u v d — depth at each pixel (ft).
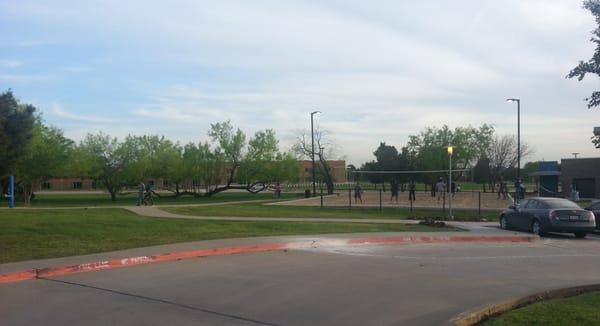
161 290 32.96
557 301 27.40
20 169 167.73
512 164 289.94
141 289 33.24
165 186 269.44
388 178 300.81
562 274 40.73
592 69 26.73
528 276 39.63
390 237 64.23
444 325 24.64
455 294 32.53
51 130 191.42
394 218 98.53
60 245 50.19
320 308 28.55
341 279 37.45
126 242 53.47
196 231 64.44
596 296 28.86
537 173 191.01
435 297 31.58
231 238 59.00
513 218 80.59
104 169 213.87
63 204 159.12
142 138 220.23
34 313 26.91
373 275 39.32
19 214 79.36
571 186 169.48
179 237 58.59
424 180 252.42
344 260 47.24
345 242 60.29
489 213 112.27
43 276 37.52
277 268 42.16
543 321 23.02
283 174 225.15
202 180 249.55
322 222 83.15
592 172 185.68
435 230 75.20
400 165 306.55
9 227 61.26
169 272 39.81
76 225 65.46
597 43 26.71
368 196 189.06
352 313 27.50
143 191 130.31
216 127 224.33
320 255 50.47
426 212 113.70
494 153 286.25
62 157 192.03
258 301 30.12
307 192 192.03
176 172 220.84
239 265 43.57
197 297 31.01
